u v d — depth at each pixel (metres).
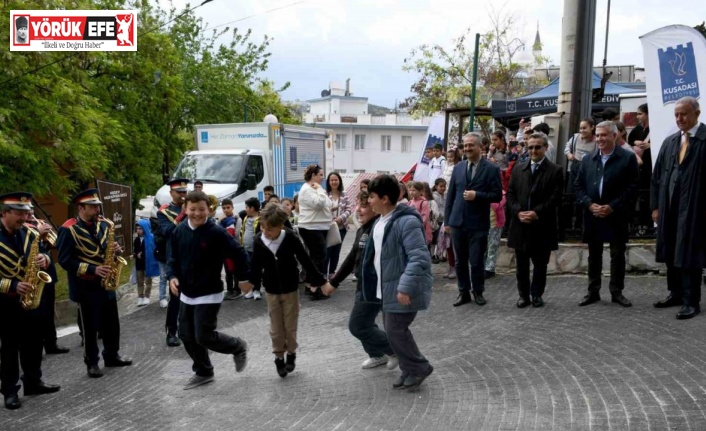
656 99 8.72
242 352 6.39
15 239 6.12
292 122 37.97
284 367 6.33
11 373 5.94
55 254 16.34
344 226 10.95
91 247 6.79
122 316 10.08
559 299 8.16
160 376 6.78
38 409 5.90
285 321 6.25
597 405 4.85
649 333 6.39
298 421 5.12
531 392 5.25
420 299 5.19
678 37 8.44
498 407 5.01
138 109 20.12
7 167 12.93
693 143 6.54
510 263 9.98
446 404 5.16
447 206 8.40
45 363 7.66
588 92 10.02
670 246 6.85
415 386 5.55
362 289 5.65
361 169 61.38
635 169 7.32
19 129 13.36
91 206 6.81
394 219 5.30
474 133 8.04
